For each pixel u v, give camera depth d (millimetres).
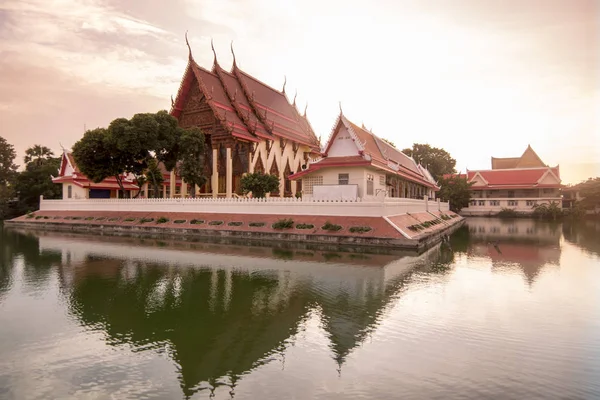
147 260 20500
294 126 59156
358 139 30578
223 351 9023
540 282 15664
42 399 7008
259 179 36188
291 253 22828
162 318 11336
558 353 8789
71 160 48781
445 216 50438
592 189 68812
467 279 16109
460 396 6984
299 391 7184
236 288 14586
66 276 16688
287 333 10094
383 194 29906
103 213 40594
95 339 9789
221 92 47312
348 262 19875
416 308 12086
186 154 39562
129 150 37031
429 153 87625
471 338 9656
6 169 64562
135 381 7641
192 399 6961
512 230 41750
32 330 10406
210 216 33969
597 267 19125
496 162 90500
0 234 35250
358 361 8406
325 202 29156
